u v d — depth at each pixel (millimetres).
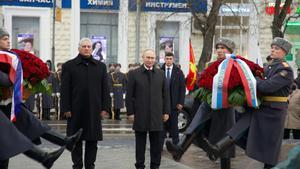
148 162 12562
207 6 28297
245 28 32312
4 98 8367
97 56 32062
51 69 26969
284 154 12562
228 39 9898
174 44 32500
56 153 8492
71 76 10617
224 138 9492
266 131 9688
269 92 9516
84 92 10594
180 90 14484
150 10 32156
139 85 11055
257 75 9711
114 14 32250
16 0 30656
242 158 13492
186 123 18969
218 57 9930
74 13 31328
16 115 8508
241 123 9664
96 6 31734
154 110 11055
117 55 32250
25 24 30953
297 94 17297
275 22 24547
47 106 23734
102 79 10758
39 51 31062
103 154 13914
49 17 31047
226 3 30203
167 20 32406
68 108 10562
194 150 14836
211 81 9461
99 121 10680
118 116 25250
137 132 11164
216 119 9688
